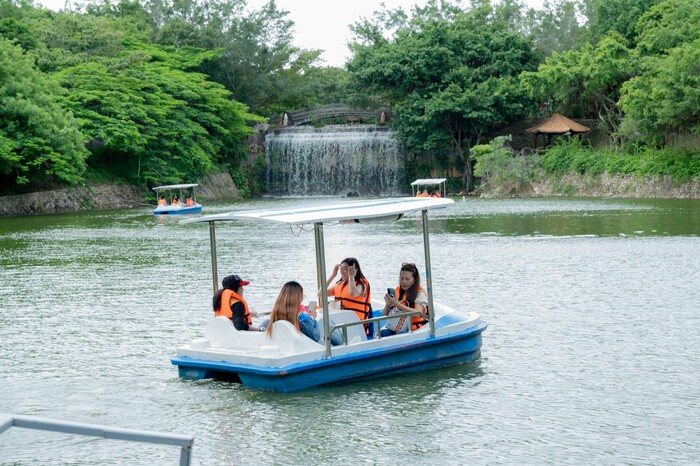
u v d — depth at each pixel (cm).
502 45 8131
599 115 7581
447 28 8344
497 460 953
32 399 1207
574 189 7050
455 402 1159
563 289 2094
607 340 1523
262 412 1120
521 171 7300
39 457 990
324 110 9150
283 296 1248
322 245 1212
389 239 3538
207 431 1059
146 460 976
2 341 1598
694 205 5184
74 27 7581
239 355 1223
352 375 1244
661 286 2103
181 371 1287
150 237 3838
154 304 1989
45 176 6366
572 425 1067
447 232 3800
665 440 1011
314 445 1004
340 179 8731
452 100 7900
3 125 5791
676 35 6762
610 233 3500
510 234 3606
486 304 1898
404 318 1338
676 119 6097
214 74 8912
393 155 8612
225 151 8400
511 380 1265
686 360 1375
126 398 1199
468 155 8288
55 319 1816
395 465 941
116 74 7044
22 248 3356
